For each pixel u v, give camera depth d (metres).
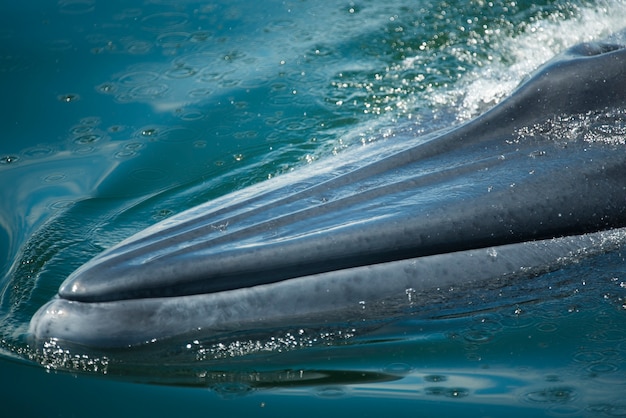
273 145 19.62
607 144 15.19
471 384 12.19
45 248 16.14
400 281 13.50
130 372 12.58
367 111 20.83
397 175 15.09
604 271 13.89
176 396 12.24
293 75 22.95
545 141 15.40
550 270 13.91
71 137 20.80
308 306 13.12
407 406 11.86
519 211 14.16
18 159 19.94
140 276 12.88
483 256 13.91
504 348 12.79
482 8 25.72
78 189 18.53
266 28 25.81
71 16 26.72
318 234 13.59
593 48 16.83
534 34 24.48
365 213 14.12
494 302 13.48
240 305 12.98
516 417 11.53
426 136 16.41
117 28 26.05
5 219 17.59
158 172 18.98
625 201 14.55
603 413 11.45
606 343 12.74
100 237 16.53
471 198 14.23
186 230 14.02
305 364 12.61
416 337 12.99
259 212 14.38
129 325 12.67
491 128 15.72
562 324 13.12
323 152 18.98
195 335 12.74
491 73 21.91
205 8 27.19
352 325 13.09
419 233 13.77
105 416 12.04
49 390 12.53
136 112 21.72
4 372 12.90
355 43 24.44
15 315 14.22
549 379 12.18
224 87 22.59
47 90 22.89
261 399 12.12
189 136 20.39
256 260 13.19
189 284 12.99
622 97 15.70
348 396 12.09
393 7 26.34
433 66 23.03
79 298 12.89
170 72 23.62
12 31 25.81
